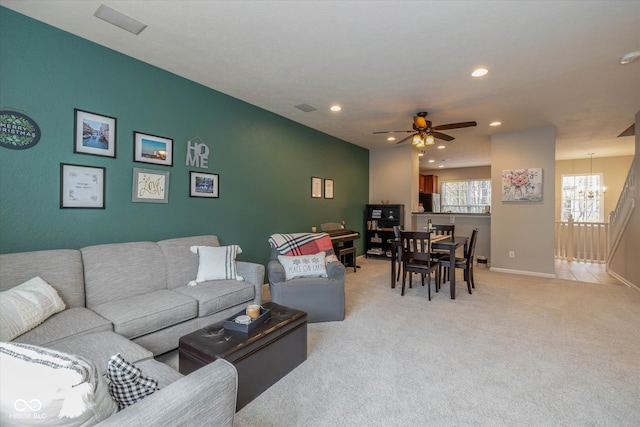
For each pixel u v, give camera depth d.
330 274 3.30
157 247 2.84
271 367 2.00
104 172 2.66
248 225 4.09
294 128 4.88
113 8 2.12
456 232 6.41
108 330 1.91
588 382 2.05
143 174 2.93
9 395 0.71
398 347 2.55
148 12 2.16
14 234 2.20
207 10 2.13
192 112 3.36
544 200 5.11
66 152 2.43
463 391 1.95
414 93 3.64
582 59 2.78
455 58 2.79
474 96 3.71
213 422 1.01
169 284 2.78
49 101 2.34
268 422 1.67
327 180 5.73
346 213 6.34
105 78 2.65
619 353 2.45
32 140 2.26
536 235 5.18
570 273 5.46
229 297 2.69
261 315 2.09
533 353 2.45
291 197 4.84
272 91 3.63
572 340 2.68
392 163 6.90
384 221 6.93
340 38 2.48
